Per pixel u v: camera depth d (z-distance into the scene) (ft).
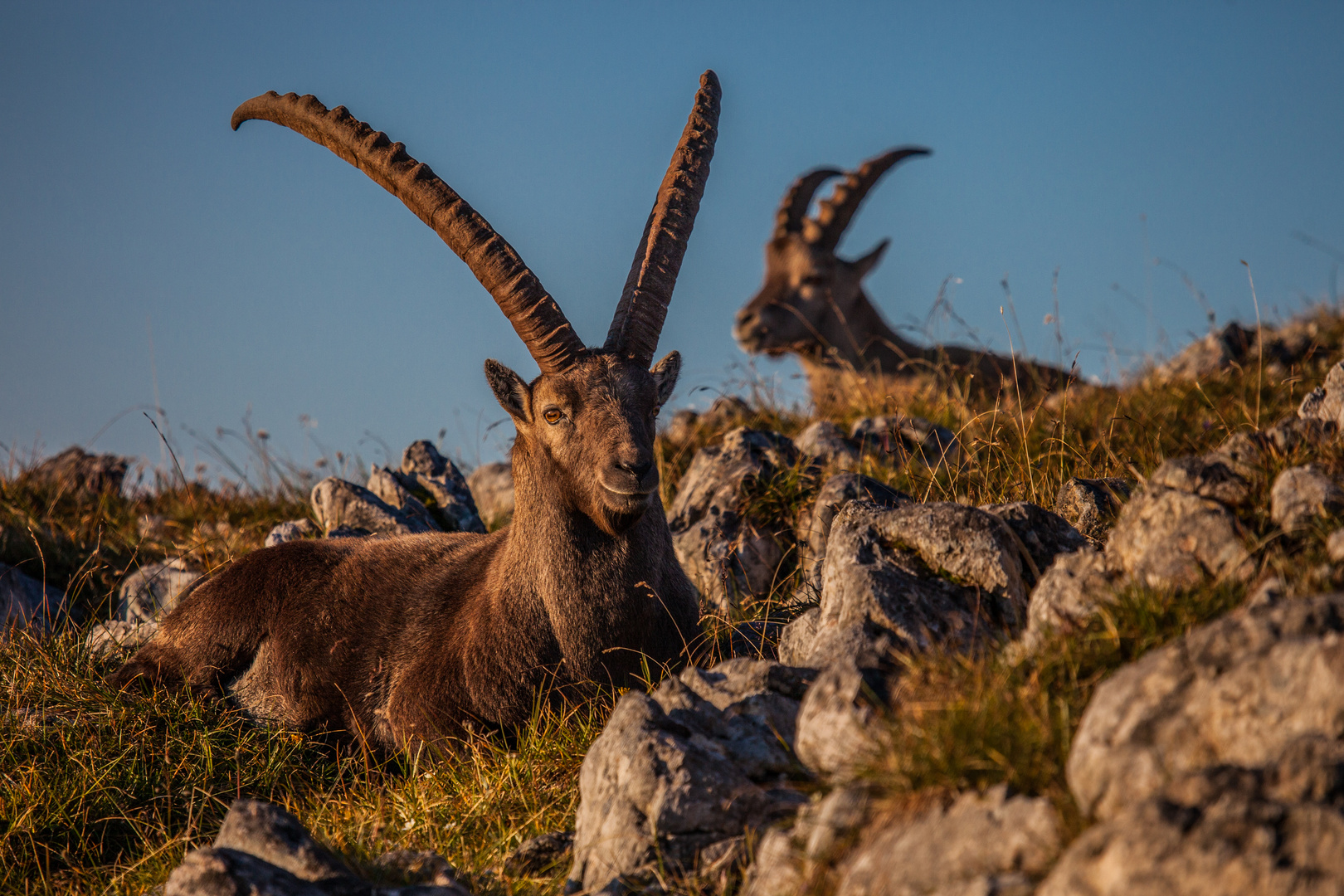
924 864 34.45
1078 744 34.99
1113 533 48.85
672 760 44.42
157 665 80.07
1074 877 30.27
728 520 90.17
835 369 169.37
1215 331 123.54
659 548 69.82
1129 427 94.84
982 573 52.75
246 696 78.54
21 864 59.36
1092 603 44.70
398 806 57.82
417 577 77.41
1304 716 31.96
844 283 176.86
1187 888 28.55
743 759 46.32
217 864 40.42
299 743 72.33
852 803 37.86
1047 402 117.91
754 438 98.02
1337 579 38.27
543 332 68.33
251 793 67.67
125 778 65.77
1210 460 47.16
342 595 77.97
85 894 56.13
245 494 126.00
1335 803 29.14
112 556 111.45
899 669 46.85
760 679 50.06
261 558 81.92
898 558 54.80
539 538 68.03
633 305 71.51
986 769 36.27
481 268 69.97
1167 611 41.11
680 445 116.78
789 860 38.42
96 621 94.22
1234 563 42.39
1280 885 27.43
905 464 92.43
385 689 73.67
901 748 38.09
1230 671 33.78
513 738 67.00
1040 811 33.50
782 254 181.16
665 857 43.06
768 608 78.38
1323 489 42.65
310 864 43.39
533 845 48.75
